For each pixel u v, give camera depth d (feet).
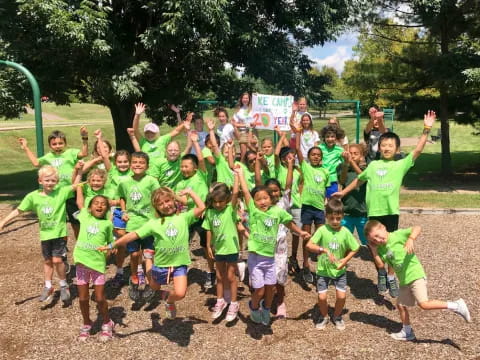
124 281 18.93
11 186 50.57
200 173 18.94
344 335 14.14
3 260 21.61
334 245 14.29
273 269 14.55
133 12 45.98
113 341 14.05
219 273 15.35
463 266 19.92
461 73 39.93
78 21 37.06
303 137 26.94
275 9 50.80
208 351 13.37
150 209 17.25
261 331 14.55
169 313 14.26
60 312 16.16
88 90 50.31
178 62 48.26
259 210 14.42
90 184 19.25
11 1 37.04
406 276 13.48
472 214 30.09
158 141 21.53
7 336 14.46
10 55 37.45
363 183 19.16
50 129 104.12
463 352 12.94
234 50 49.44
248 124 30.76
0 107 39.29
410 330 13.70
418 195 36.86
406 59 46.80
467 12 43.04
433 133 98.02
